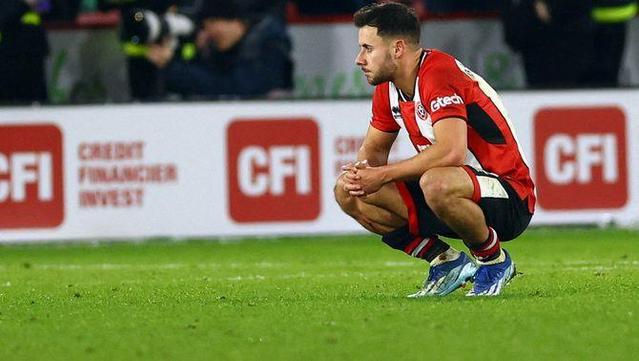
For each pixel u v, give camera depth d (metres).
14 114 46.22
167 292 28.91
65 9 53.19
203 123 46.56
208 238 46.72
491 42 51.28
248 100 46.50
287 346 19.75
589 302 24.06
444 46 51.41
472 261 25.98
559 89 46.56
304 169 46.53
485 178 24.45
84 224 46.50
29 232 46.34
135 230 46.66
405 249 25.97
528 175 25.30
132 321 22.98
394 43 24.70
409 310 23.28
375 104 25.81
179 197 46.69
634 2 49.97
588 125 46.66
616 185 46.72
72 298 27.80
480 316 22.30
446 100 24.34
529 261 36.78
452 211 24.28
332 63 51.38
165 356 19.16
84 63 51.09
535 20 49.44
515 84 51.25
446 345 19.52
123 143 46.50
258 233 46.66
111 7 50.06
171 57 49.12
